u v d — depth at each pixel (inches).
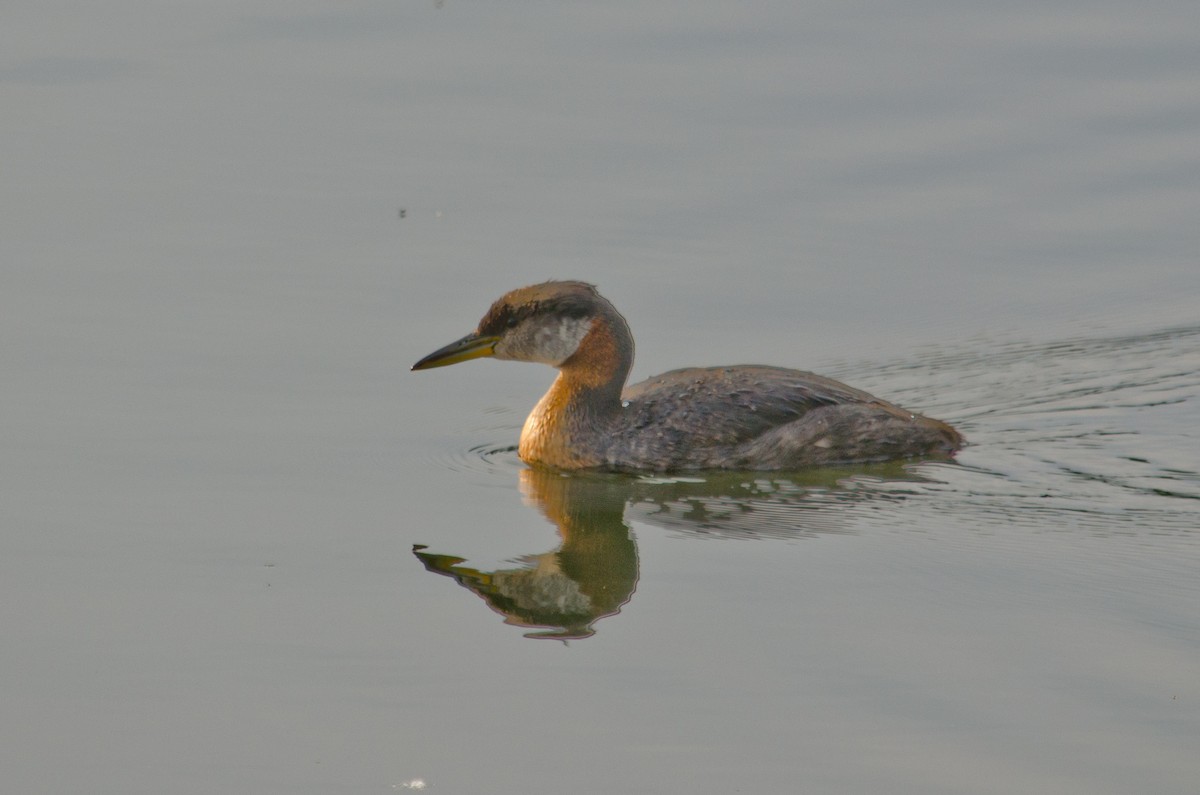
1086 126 870.4
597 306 615.8
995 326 732.7
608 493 582.6
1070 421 632.4
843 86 905.5
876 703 419.2
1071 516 539.2
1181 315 735.7
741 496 575.2
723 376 625.6
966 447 610.2
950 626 460.4
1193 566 495.8
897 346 713.6
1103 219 807.1
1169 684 424.2
